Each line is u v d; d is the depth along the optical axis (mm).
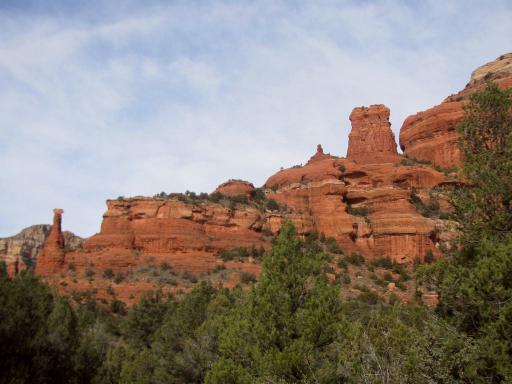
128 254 109000
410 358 19906
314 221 122938
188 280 100312
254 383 27422
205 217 116188
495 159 25719
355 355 24156
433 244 112375
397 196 120625
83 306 86812
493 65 165500
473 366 18609
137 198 118312
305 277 31641
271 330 29766
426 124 147875
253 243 114438
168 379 46062
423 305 25578
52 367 38406
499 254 20125
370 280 96125
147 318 74875
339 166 137250
